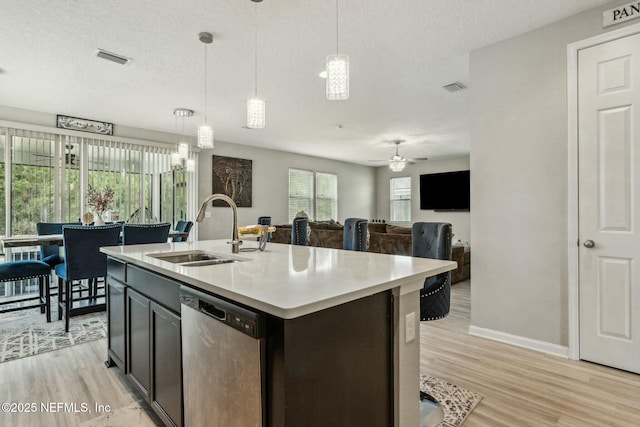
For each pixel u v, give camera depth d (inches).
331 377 43.5
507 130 106.7
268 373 39.7
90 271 123.0
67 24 94.6
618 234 87.7
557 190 97.5
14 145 167.0
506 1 86.7
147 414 70.4
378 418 51.0
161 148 220.7
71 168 184.4
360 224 112.8
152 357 66.2
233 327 42.9
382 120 198.2
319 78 134.6
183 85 141.1
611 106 88.4
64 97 154.6
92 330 119.6
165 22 94.3
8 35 100.1
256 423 40.1
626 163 86.5
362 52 113.5
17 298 163.3
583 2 88.0
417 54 115.6
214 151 253.0
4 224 163.3
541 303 100.6
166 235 142.9
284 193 302.2
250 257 74.2
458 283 197.8
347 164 366.9
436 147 280.5
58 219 179.2
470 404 72.6
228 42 105.7
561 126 96.6
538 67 100.3
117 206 200.2
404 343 54.8
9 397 76.8
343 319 45.0
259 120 98.2
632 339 86.0
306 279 50.7
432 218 351.6
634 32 84.8
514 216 105.7
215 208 251.6
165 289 61.5
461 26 98.3
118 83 138.4
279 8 88.3
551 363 92.4
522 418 67.7
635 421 66.7
